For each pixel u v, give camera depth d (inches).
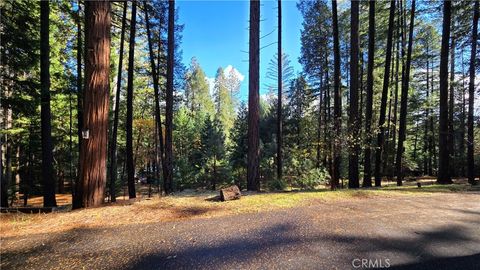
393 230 182.1
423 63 928.3
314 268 130.0
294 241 163.5
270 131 1146.0
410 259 138.9
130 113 542.0
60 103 730.8
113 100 886.4
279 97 555.5
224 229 186.9
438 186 399.9
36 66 414.6
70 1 510.3
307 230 182.4
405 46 715.4
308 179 513.0
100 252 153.0
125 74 848.3
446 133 480.4
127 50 775.1
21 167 692.7
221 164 842.2
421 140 1191.6
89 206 254.7
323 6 830.5
